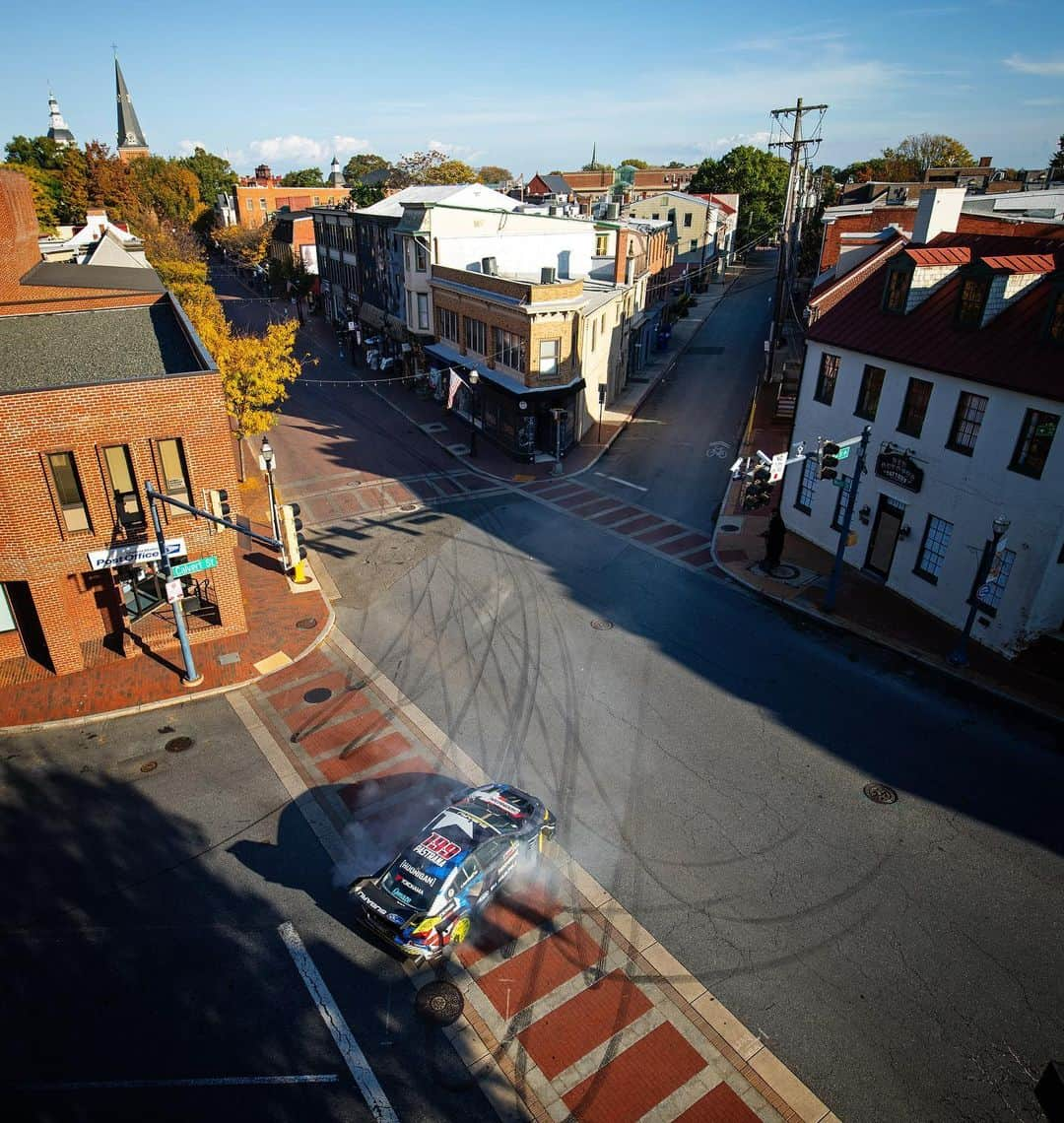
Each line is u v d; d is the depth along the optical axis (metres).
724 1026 11.66
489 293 39.06
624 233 44.91
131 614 21.94
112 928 13.41
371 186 105.69
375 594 25.28
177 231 84.06
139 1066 11.20
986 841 15.01
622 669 20.83
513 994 12.19
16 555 19.09
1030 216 34.94
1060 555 18.84
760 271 99.25
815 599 24.08
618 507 32.28
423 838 13.56
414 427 43.97
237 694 20.06
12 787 16.78
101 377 22.95
